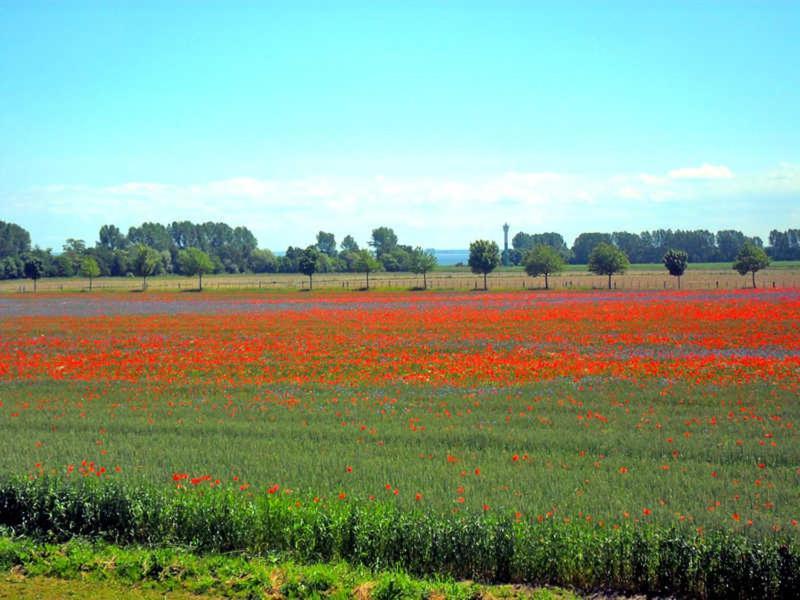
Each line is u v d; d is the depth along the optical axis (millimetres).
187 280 162625
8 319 61094
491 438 19672
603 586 11688
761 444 18562
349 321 55750
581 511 13227
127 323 56844
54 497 14203
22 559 12766
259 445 19172
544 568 11836
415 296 88812
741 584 11133
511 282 132875
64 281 159250
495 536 12062
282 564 12273
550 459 17500
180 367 34094
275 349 39781
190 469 16469
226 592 11633
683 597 11398
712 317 52719
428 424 21766
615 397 25578
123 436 20562
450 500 13914
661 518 12789
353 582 11539
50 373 32625
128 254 188875
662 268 195250
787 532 11984
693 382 27906
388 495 14266
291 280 154625
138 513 13586
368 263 128250
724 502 13922
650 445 18609
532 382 28812
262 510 13172
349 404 25172
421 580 11719
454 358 35250
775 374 29047
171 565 12414
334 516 12766
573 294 87438
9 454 18000
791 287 101688
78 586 11898
